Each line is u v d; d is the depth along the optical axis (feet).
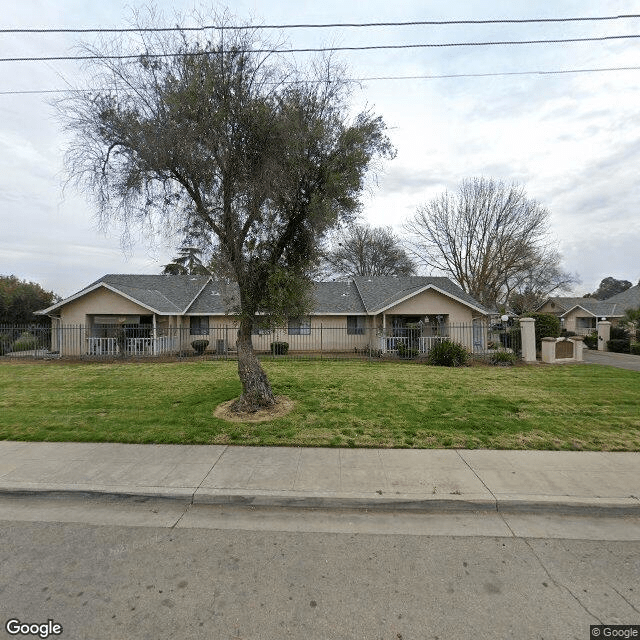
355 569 9.61
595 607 8.34
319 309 66.54
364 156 22.11
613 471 14.98
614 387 30.53
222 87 20.79
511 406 24.14
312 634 7.54
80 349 55.67
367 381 32.55
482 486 13.67
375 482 14.01
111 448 17.53
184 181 22.33
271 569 9.61
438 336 58.39
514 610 8.22
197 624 7.79
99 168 22.86
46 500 13.55
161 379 33.63
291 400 25.71
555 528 11.64
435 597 8.60
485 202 100.48
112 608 8.27
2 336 60.95
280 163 21.43
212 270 24.54
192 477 14.48
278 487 13.64
